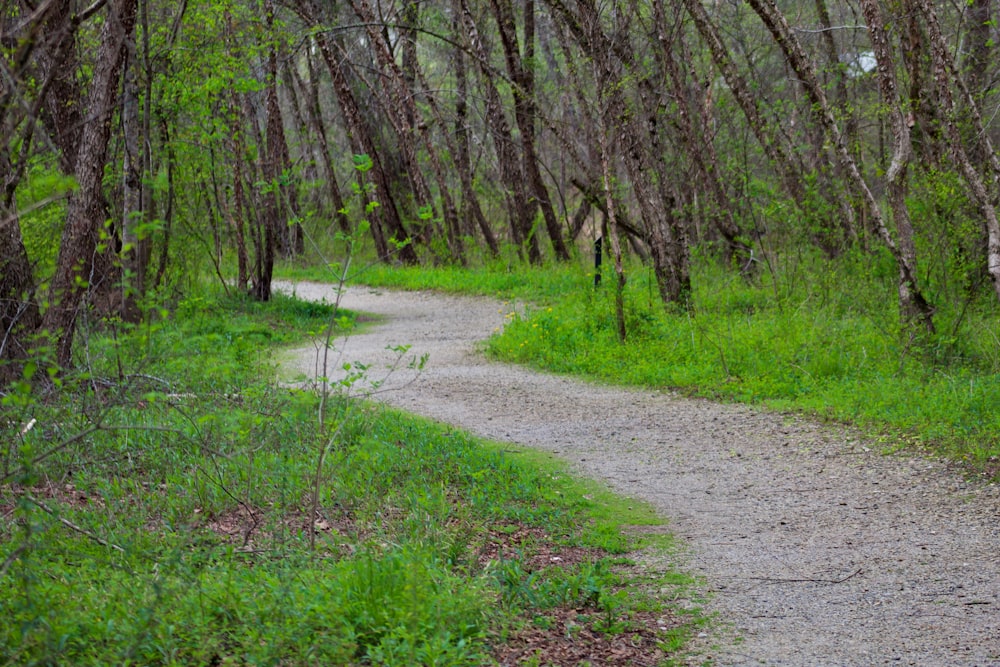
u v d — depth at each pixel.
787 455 9.88
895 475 8.92
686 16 20.61
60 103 13.31
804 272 17.92
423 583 5.30
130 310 11.97
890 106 13.95
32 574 4.49
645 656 5.17
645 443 10.65
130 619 4.62
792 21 30.86
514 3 28.34
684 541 7.36
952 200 13.75
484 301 25.67
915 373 12.57
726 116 22.78
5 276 9.48
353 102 30.33
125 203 12.02
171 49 14.34
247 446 8.23
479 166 40.19
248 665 4.36
